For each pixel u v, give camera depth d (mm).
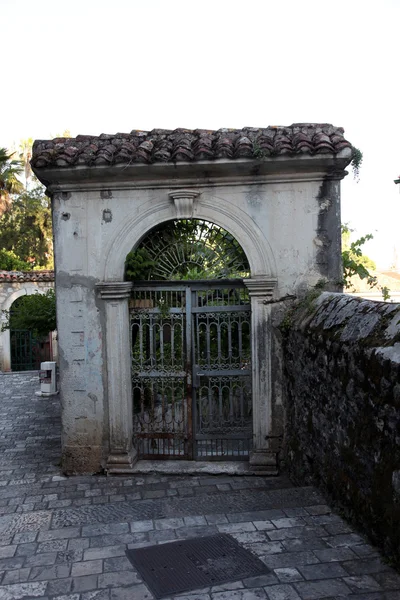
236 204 6312
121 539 4164
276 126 6402
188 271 6754
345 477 4371
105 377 6547
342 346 4414
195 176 6238
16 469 7012
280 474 6457
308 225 6312
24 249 29156
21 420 9961
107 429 6586
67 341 6531
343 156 5949
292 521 4309
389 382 3520
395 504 3418
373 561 3539
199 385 6684
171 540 4074
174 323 6688
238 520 4402
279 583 3311
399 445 3391
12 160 25578
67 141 6469
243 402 6660
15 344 20891
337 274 6328
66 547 4098
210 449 6812
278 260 6355
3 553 4051
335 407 4625
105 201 6395
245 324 6695
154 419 6797
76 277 6473
